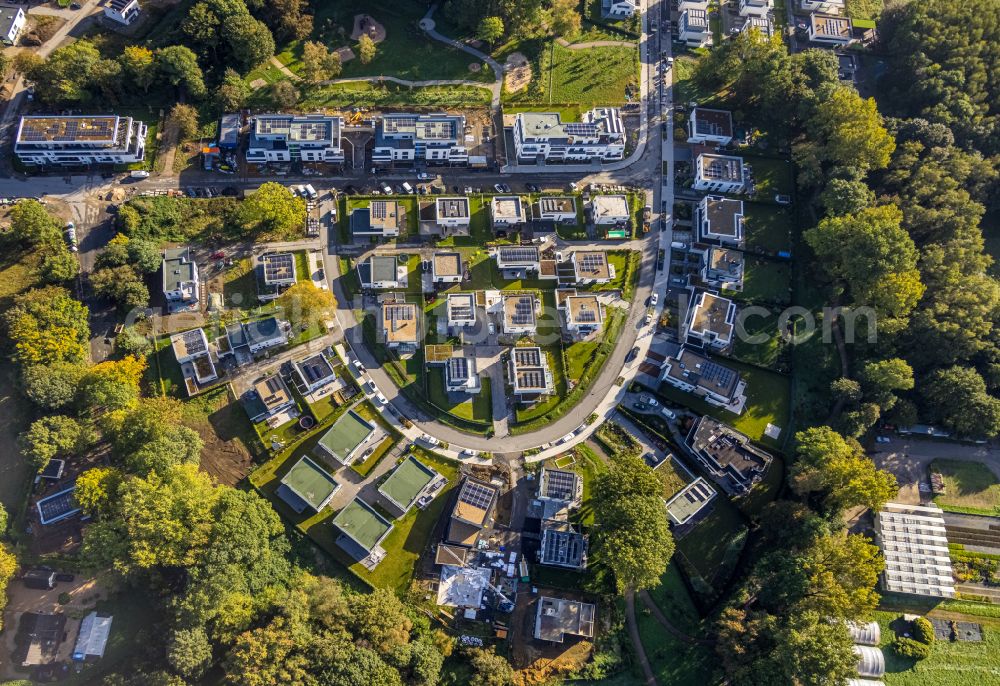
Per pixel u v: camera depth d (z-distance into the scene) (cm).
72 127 19038
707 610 16600
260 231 19438
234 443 17088
